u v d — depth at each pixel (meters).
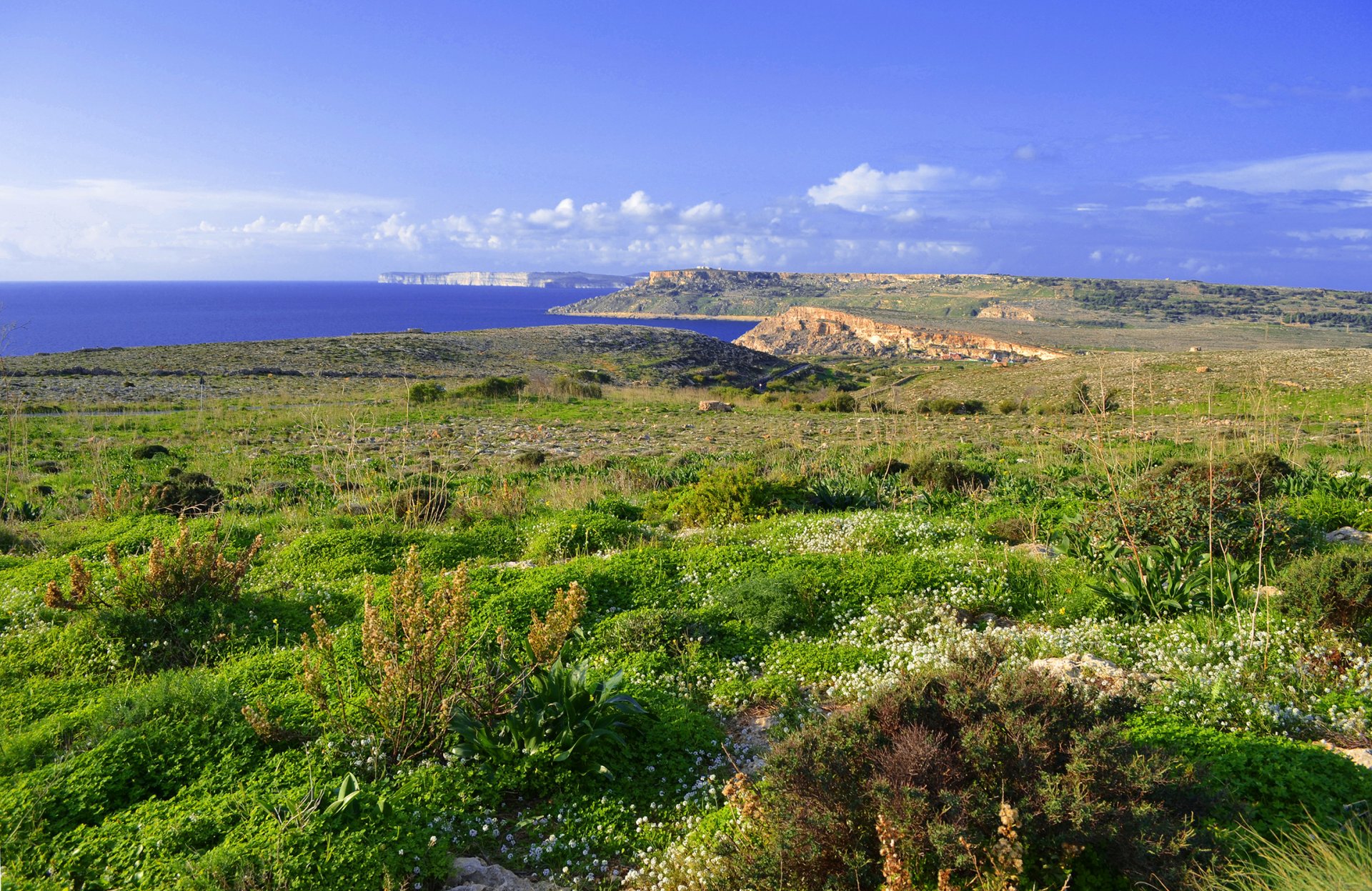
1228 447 15.45
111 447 20.53
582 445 23.39
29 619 7.56
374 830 4.09
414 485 14.90
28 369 46.88
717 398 47.91
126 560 9.41
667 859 4.22
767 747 5.47
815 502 12.87
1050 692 4.00
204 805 4.36
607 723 5.26
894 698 4.18
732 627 7.49
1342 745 4.80
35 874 3.83
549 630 5.55
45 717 5.64
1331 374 42.28
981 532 10.39
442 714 5.00
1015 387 50.88
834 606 7.82
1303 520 8.98
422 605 5.21
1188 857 3.47
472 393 41.97
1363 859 3.31
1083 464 13.98
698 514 12.40
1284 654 5.90
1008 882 3.35
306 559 9.77
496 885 4.00
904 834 3.45
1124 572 7.53
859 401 48.38
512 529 11.68
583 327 102.00
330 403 35.66
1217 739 4.57
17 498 13.45
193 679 5.80
